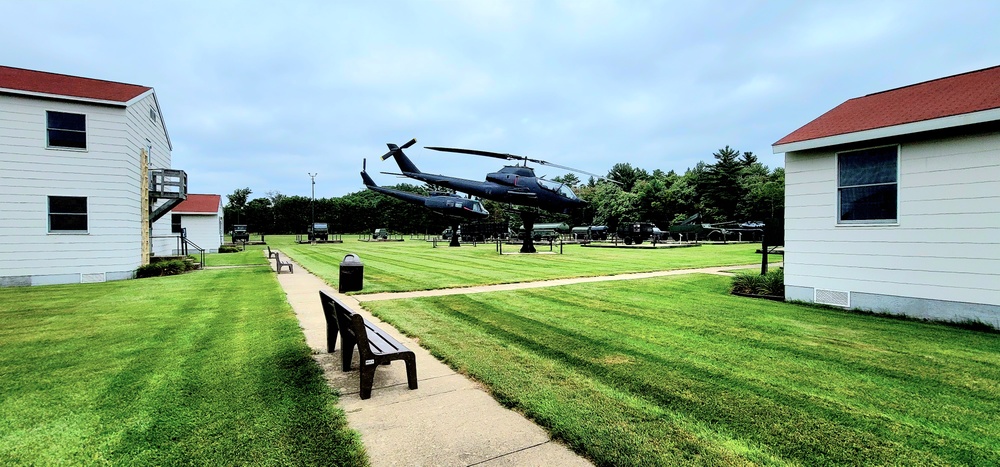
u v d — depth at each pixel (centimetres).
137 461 243
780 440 271
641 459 246
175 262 1348
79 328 572
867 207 698
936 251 625
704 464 242
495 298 824
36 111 1112
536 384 367
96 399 331
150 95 1445
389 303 768
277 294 868
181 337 523
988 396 346
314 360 439
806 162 770
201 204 2822
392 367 423
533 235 4147
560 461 247
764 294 841
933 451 260
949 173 612
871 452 258
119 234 1210
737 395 345
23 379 375
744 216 4734
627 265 1541
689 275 1220
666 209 4869
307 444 263
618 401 330
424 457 250
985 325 579
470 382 381
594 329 573
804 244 772
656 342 507
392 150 2933
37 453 252
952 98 654
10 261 1084
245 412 308
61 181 1139
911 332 562
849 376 392
